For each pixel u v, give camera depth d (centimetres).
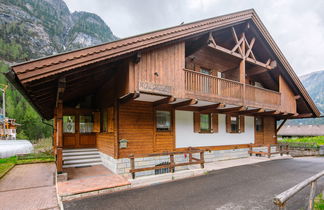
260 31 912
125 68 591
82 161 799
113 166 678
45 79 442
